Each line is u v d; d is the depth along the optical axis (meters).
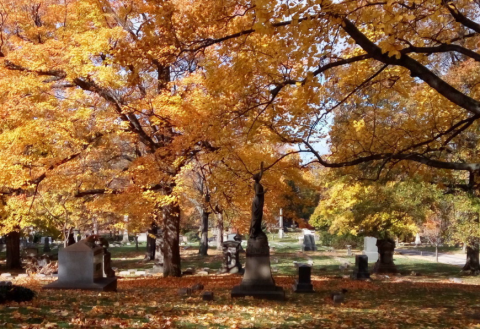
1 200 17.86
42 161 14.70
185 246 50.78
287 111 12.05
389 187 21.89
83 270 12.99
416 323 8.60
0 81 13.46
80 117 13.80
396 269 26.02
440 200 22.45
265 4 7.32
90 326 6.42
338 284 17.48
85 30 15.23
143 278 20.70
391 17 7.28
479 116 9.86
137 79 11.06
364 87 12.45
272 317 8.66
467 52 8.62
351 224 27.47
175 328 6.84
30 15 16.52
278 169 16.25
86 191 17.69
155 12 9.38
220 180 15.84
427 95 13.12
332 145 15.45
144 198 16.86
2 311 7.14
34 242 56.38
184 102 14.01
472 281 22.05
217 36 10.62
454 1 9.45
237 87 10.14
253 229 12.59
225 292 13.61
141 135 16.38
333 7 7.79
